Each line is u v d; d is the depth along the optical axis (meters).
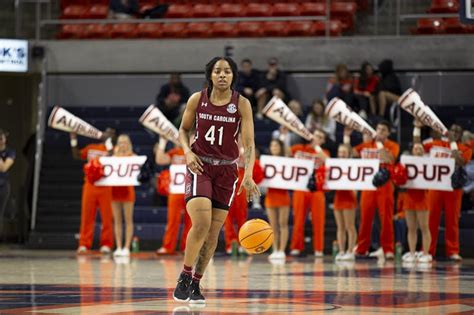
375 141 18.23
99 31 25.61
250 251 9.53
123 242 21.56
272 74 23.31
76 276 13.09
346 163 18.09
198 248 9.09
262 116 23.23
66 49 25.11
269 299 9.75
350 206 18.02
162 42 24.89
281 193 18.41
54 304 9.05
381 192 18.31
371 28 25.62
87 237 19.92
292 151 18.80
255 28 25.12
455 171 17.38
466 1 15.23
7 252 20.59
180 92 23.22
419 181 17.44
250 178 9.08
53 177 23.25
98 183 18.81
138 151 23.36
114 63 25.03
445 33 24.27
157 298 9.73
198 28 25.34
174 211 19.12
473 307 8.99
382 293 10.58
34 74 25.61
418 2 25.27
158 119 18.28
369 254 18.89
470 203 20.36
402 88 24.06
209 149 9.12
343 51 24.19
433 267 15.86
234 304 9.18
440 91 24.06
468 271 14.73
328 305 9.12
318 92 24.50
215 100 9.18
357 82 23.02
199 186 9.02
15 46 23.92
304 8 25.44
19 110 25.94
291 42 24.41
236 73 9.20
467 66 23.64
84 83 25.48
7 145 25.95
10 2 26.34
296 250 19.45
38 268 14.88
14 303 9.13
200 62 24.73
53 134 24.03
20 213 23.42
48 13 26.25
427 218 17.50
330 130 21.83
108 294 10.21
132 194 18.86
